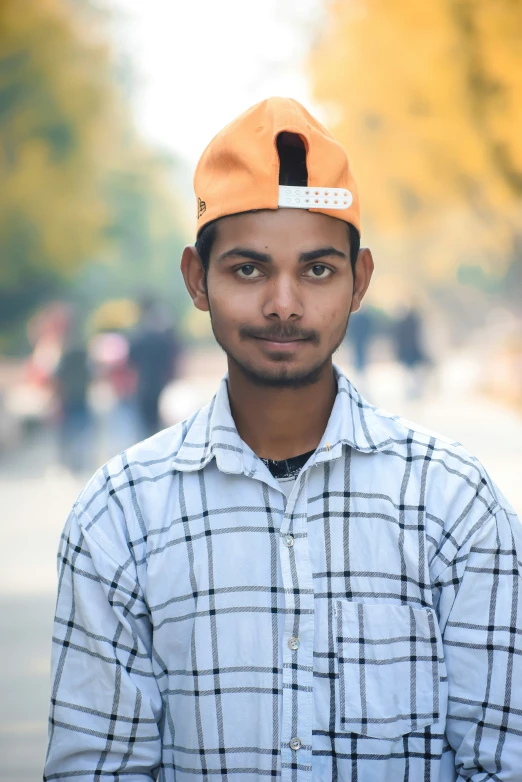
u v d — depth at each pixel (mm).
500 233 22609
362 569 1917
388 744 1866
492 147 17359
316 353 1894
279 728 1865
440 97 17188
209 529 1957
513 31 15664
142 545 1977
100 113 29000
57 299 30734
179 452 2016
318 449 1952
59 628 1996
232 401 2031
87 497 2023
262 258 1859
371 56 18312
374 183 21766
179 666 1938
